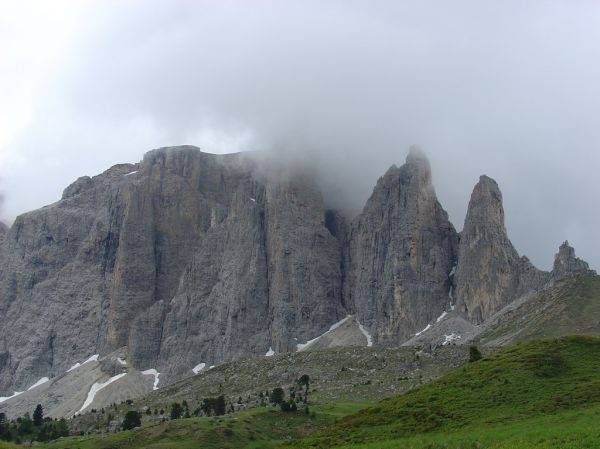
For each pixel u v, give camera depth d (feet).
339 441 419.54
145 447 644.27
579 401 396.57
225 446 643.45
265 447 651.66
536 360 466.70
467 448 341.21
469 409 418.31
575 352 477.36
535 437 329.72
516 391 428.97
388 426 424.05
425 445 359.87
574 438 314.14
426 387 479.00
